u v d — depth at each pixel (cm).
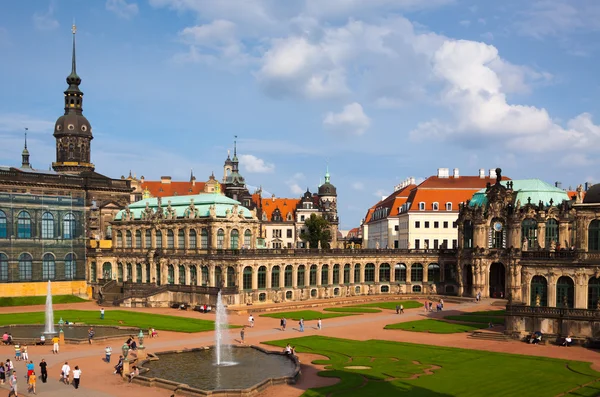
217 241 13312
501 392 5622
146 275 14725
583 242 8494
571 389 5734
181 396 5650
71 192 16025
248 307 12181
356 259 15212
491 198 14012
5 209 13738
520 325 8756
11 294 13738
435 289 15250
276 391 5762
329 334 9150
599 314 8150
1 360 7256
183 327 9731
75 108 17750
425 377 6244
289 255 13638
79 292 14850
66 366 6212
